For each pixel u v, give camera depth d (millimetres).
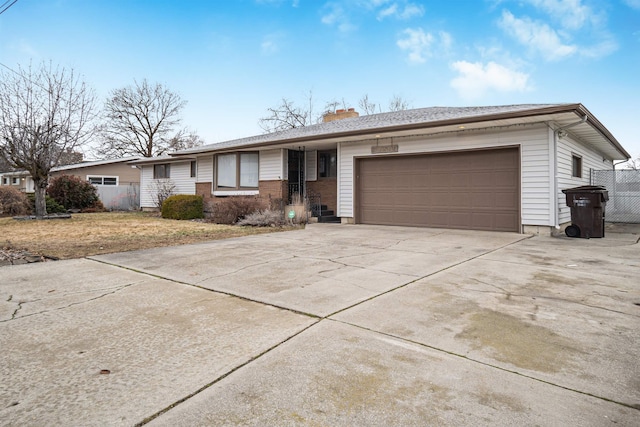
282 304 3820
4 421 1900
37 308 3742
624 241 8172
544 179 9156
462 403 2055
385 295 4109
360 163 12422
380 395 2143
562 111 7941
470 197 10383
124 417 1940
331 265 5727
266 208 13414
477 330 3111
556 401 2072
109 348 2811
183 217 15039
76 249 7281
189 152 16047
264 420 1914
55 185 19344
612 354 2662
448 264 5734
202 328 3201
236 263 5902
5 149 13352
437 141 10742
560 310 3594
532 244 7742
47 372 2439
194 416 1951
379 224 12070
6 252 6855
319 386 2242
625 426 1847
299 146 13695
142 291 4344
